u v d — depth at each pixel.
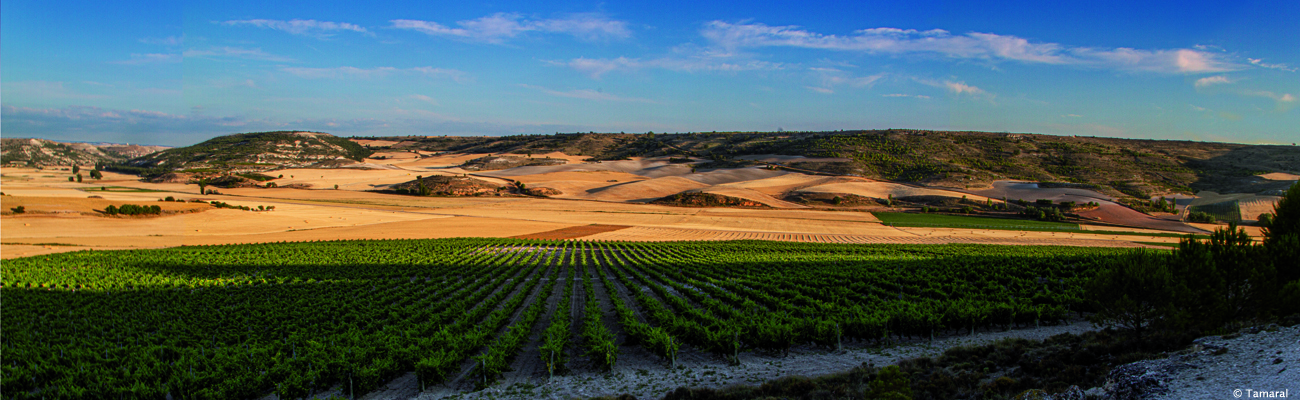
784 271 48.38
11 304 32.59
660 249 72.00
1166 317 18.05
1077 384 14.57
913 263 51.16
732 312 29.06
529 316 28.52
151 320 29.44
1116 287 19.25
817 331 22.83
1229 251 19.41
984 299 31.75
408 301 36.34
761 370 20.08
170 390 18.44
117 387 18.30
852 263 55.41
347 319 30.48
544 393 18.55
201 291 38.41
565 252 69.69
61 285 39.62
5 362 21.45
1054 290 35.84
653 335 22.42
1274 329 15.70
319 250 64.12
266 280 44.66
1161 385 12.95
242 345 24.28
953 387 15.41
